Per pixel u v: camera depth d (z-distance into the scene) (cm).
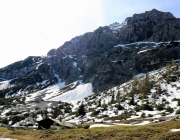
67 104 18238
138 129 3956
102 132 4084
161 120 5803
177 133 3241
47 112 14962
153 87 12862
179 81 12738
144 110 9094
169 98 10181
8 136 4456
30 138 4206
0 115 16012
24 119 13300
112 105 11519
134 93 12988
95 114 10462
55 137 4100
